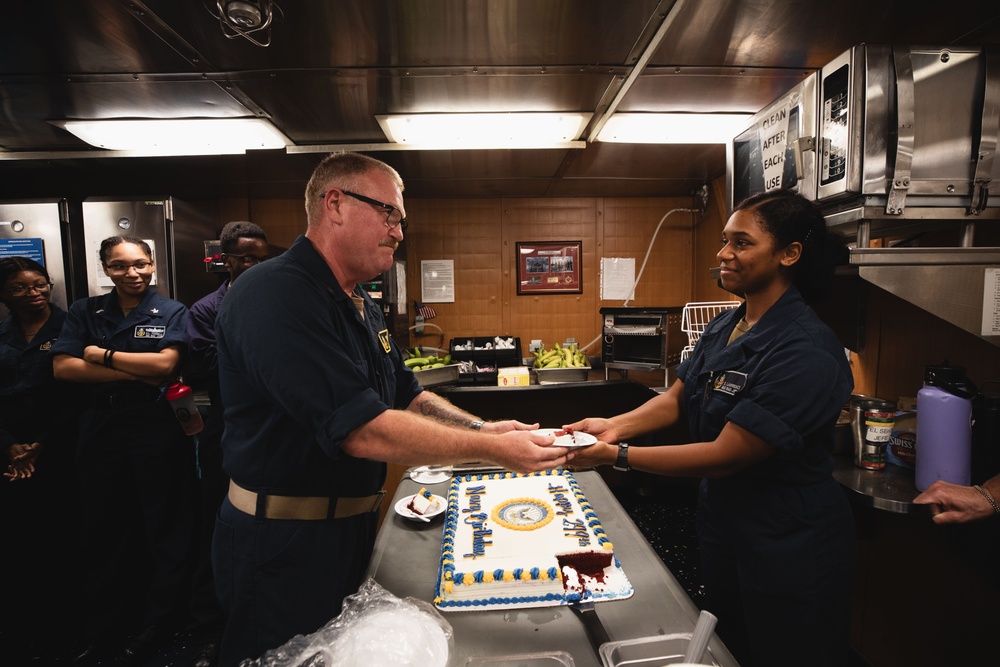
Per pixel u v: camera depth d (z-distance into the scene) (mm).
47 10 1322
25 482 2357
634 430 1523
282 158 2723
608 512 1352
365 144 2529
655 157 2812
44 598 2395
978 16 1432
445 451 994
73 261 2689
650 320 2943
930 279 1273
